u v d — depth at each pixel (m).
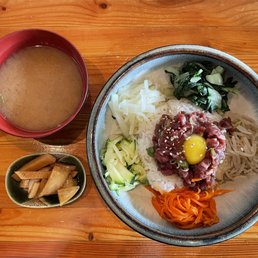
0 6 0.34
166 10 0.34
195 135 0.30
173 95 0.33
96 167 0.29
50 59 0.33
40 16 0.34
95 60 0.34
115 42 0.34
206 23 0.34
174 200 0.31
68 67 0.32
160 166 0.31
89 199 0.32
